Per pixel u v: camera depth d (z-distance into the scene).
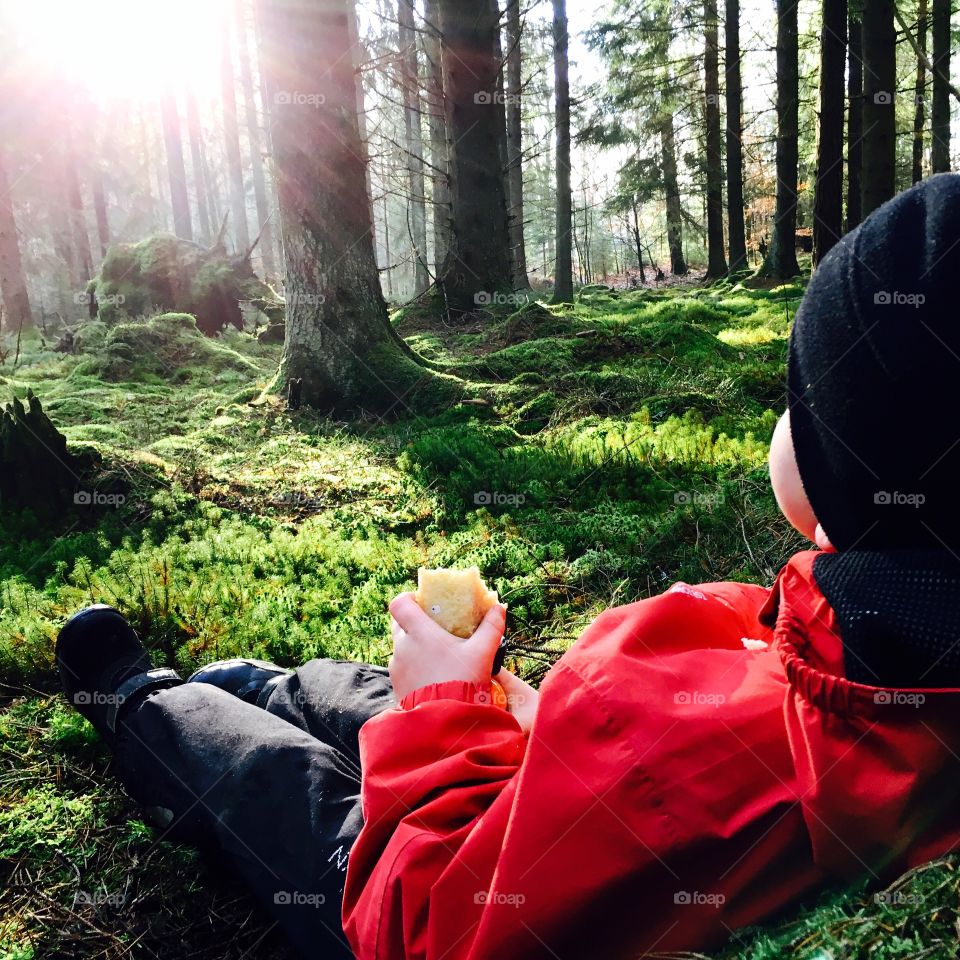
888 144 10.16
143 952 1.78
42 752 2.54
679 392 6.58
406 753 1.11
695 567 3.47
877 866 0.84
